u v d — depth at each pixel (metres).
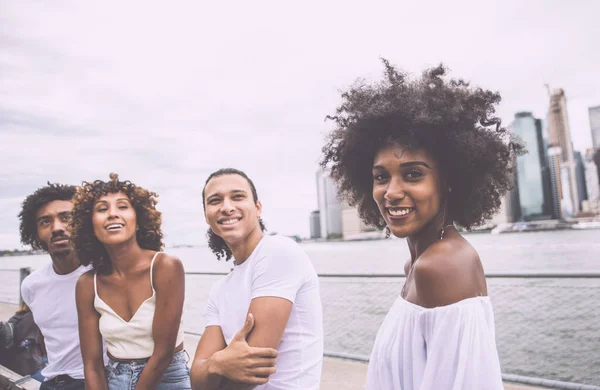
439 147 1.05
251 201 1.63
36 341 2.92
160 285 1.83
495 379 0.79
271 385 1.43
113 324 1.87
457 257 0.86
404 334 0.94
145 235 1.96
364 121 1.15
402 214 1.02
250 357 1.26
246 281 1.51
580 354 4.39
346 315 5.33
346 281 5.09
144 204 1.95
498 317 5.06
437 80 1.10
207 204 1.63
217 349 1.54
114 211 1.83
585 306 4.07
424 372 0.84
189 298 5.84
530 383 2.62
